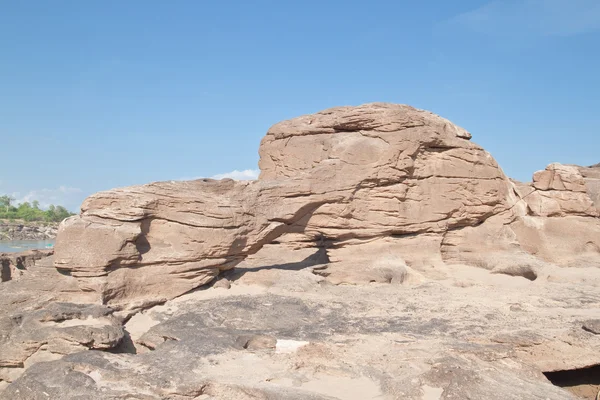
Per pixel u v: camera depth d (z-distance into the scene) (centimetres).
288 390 1127
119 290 1773
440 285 2122
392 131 2295
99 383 1162
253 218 2067
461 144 2480
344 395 1154
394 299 1905
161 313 1778
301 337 1482
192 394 1127
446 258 2495
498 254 2455
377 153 2281
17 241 9656
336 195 2231
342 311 1770
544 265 2338
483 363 1302
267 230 2108
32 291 1762
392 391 1141
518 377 1248
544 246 2556
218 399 1125
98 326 1518
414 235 2378
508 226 2591
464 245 2503
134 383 1158
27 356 1452
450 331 1532
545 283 2156
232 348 1386
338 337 1479
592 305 1795
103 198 1839
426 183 2394
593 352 1398
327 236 2294
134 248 1816
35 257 2894
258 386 1148
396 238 2352
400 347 1396
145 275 1845
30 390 1145
